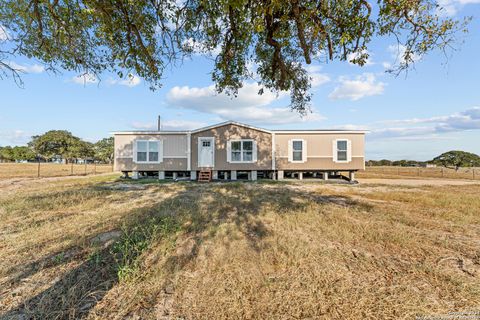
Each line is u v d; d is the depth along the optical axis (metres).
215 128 14.55
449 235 4.20
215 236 3.93
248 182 13.23
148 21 4.86
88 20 4.57
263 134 14.54
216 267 2.90
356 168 14.12
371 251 3.44
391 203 7.20
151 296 2.32
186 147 14.48
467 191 10.07
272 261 3.04
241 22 4.50
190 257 3.16
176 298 2.30
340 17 4.24
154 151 14.47
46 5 4.27
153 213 5.49
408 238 3.84
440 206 6.70
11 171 21.91
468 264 3.09
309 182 13.55
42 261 3.01
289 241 3.65
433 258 3.25
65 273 2.71
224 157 14.47
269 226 4.54
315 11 4.04
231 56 6.00
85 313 2.07
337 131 14.22
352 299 2.27
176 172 14.89
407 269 2.89
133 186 11.03
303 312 2.09
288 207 6.20
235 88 7.79
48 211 5.69
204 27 5.30
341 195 8.82
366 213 5.67
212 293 2.36
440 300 2.30
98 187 10.48
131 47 4.93
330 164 14.26
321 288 2.45
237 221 4.84
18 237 3.86
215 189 9.97
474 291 2.42
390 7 3.57
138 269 2.70
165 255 3.21
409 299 2.28
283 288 2.43
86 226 4.47
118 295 2.33
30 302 2.20
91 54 5.56
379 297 2.31
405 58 4.77
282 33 4.56
